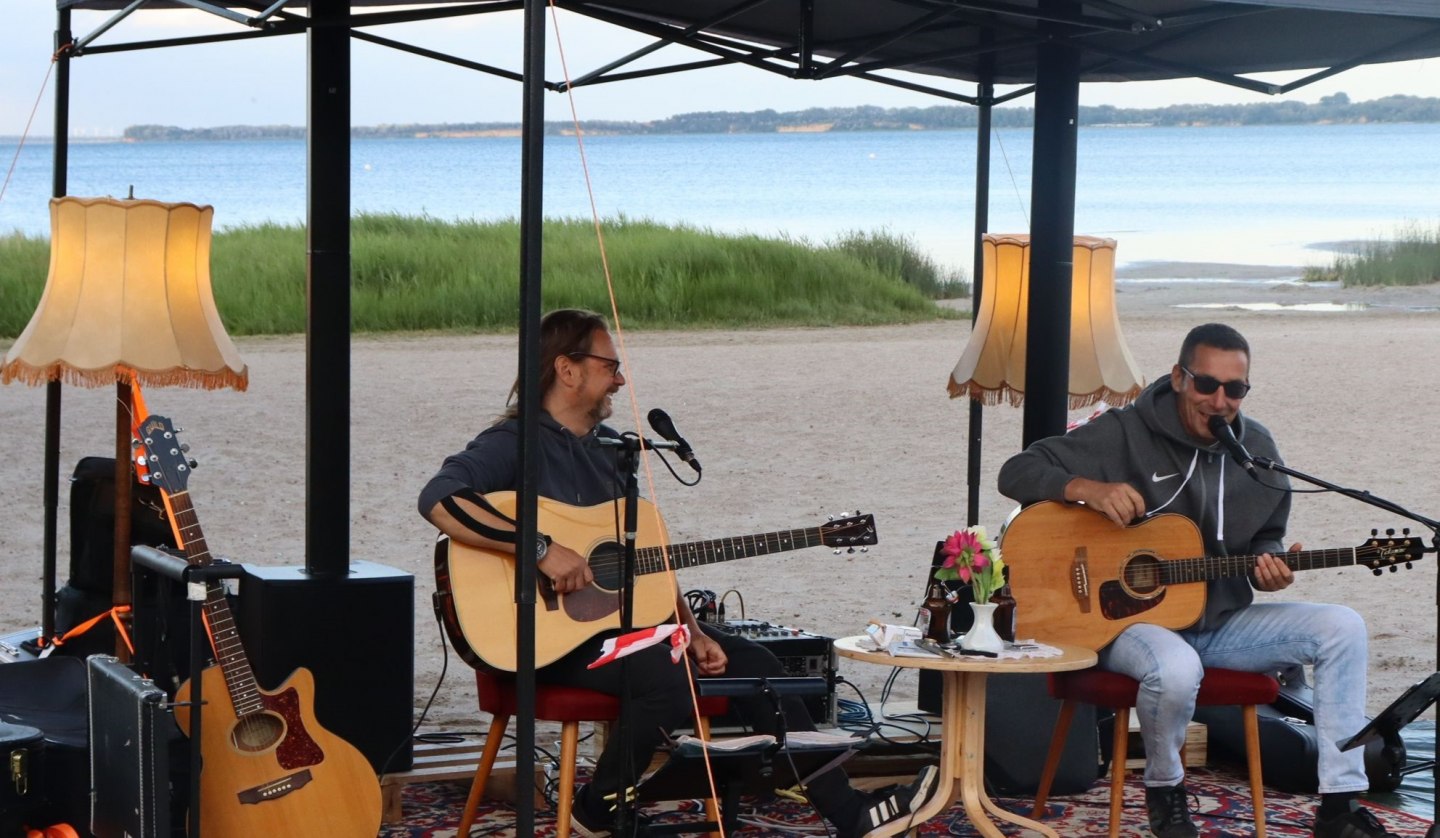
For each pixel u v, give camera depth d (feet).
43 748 12.65
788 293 75.46
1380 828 14.23
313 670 15.29
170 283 14.52
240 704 12.64
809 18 18.48
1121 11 16.07
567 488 14.60
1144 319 72.33
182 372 14.40
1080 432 15.69
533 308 11.06
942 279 89.04
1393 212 185.68
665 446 12.91
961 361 19.56
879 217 185.78
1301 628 14.65
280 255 75.77
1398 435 41.34
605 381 14.75
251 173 288.30
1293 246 134.51
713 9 18.85
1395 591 26.50
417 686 20.43
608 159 364.79
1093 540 14.90
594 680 13.61
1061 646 14.05
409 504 32.01
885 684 21.04
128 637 14.55
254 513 31.19
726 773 12.85
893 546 29.40
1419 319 72.49
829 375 52.85
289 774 12.75
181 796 12.65
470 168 322.34
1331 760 14.30
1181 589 14.94
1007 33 19.16
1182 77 20.80
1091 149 386.52
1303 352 58.44
